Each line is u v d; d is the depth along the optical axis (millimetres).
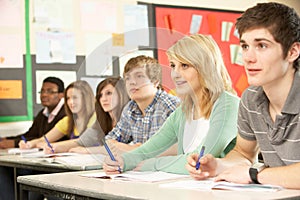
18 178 1920
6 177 3172
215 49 1911
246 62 1567
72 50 4492
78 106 2168
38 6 4406
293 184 1483
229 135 1882
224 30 4988
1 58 4312
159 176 1799
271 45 1526
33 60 4395
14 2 4344
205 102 1900
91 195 1554
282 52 1535
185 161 1864
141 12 4691
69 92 3525
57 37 4457
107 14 4594
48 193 1775
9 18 4336
